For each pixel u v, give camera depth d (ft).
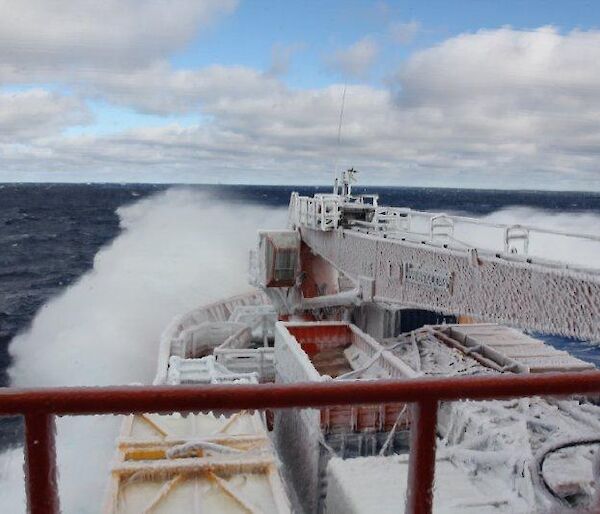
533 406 39.86
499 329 62.39
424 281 50.03
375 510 29.58
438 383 6.61
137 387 6.20
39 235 314.55
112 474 32.45
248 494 31.89
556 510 7.78
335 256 68.95
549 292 37.14
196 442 34.96
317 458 44.32
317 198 72.64
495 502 29.91
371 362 53.11
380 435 45.16
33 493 6.03
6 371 98.02
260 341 90.58
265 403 6.27
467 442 36.11
